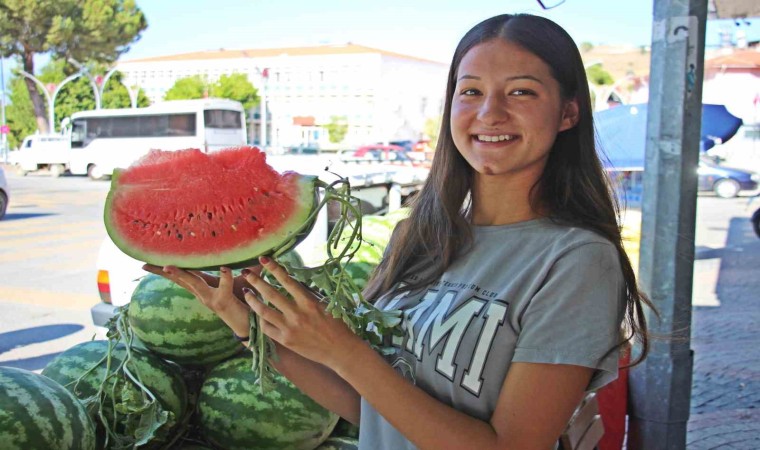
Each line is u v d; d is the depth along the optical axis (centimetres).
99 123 3262
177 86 6097
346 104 7762
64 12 4594
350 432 283
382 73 7812
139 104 5634
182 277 164
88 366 255
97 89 4425
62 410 207
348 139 7200
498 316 163
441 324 170
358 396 200
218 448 262
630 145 856
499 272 172
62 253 1230
